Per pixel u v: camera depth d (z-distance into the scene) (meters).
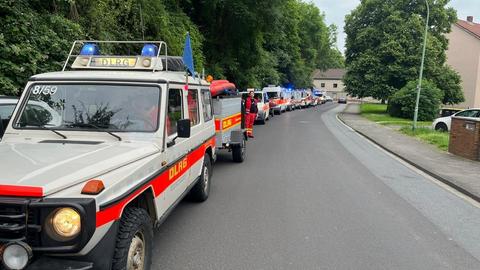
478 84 57.84
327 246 5.40
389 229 6.18
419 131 22.06
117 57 5.34
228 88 11.31
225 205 7.20
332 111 48.66
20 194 2.90
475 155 13.16
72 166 3.38
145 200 4.26
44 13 11.02
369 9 44.22
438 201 8.08
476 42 57.25
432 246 5.54
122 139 4.41
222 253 5.08
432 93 34.91
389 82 42.06
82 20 12.45
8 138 4.36
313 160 12.58
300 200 7.70
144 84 4.74
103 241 3.16
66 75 4.78
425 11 43.59
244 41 30.25
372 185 9.30
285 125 26.47
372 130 23.94
